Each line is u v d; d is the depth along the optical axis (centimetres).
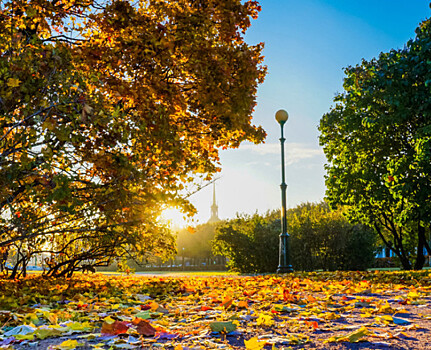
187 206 626
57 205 593
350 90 1808
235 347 303
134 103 786
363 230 2378
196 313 477
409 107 1367
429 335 329
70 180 568
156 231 852
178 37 777
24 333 354
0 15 695
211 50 827
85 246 1056
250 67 874
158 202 632
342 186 1845
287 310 478
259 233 2491
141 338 331
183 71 847
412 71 1279
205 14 815
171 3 871
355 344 305
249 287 877
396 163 1358
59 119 606
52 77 577
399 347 292
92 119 590
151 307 508
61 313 450
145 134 649
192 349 286
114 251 1030
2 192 589
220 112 843
